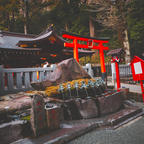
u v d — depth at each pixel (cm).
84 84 466
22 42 1235
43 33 1598
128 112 448
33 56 1384
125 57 1816
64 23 3117
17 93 552
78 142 289
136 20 2316
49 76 530
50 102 420
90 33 2816
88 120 389
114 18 1820
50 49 1450
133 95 685
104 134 322
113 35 2606
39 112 303
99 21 2172
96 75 1638
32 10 3145
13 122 293
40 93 448
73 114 405
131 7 1902
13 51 1220
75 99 418
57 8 3147
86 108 401
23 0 2783
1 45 1249
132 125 373
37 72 650
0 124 282
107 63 1822
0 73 540
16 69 589
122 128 355
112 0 1816
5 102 399
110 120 378
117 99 493
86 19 2905
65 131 317
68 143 287
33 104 295
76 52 875
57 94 448
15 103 381
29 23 2917
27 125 302
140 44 2222
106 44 2466
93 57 2212
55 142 273
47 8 3294
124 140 286
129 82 1079
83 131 329
